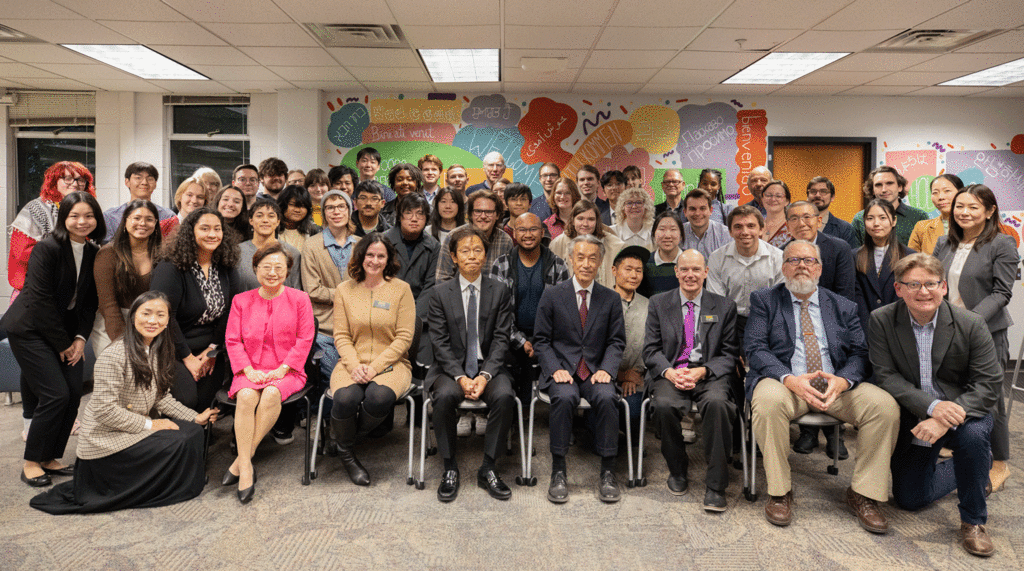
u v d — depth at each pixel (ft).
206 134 20.17
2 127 19.76
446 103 19.67
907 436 8.00
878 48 14.76
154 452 8.11
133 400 8.18
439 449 8.64
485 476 8.80
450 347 9.51
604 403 8.62
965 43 14.33
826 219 13.08
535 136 19.75
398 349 9.39
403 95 19.58
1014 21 12.84
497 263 10.71
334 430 8.91
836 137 19.80
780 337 8.87
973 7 12.07
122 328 9.39
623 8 12.23
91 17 12.97
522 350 10.27
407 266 11.40
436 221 12.73
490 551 7.11
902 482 8.14
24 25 13.47
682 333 9.43
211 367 9.40
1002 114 19.80
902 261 7.68
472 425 11.32
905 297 7.66
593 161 19.84
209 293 9.54
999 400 8.52
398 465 9.73
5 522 7.67
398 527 7.67
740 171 19.86
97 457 7.96
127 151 19.88
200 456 8.59
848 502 8.18
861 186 20.29
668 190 15.96
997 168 19.86
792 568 6.77
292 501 8.39
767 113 19.76
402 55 15.62
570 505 8.34
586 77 17.63
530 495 8.67
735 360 9.21
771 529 7.68
